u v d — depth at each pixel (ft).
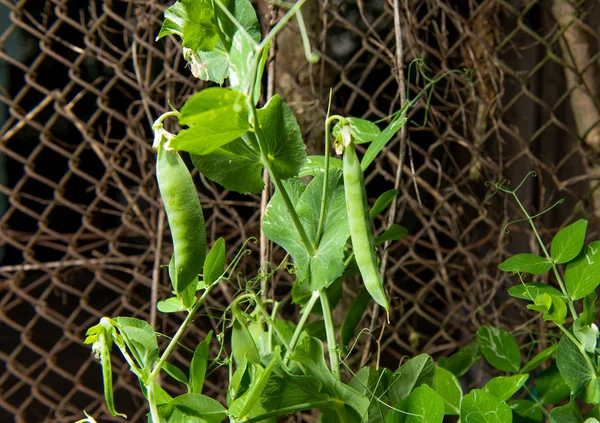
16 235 3.73
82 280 5.60
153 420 2.71
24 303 6.04
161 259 3.78
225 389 3.83
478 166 3.86
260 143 2.66
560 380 3.03
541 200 3.82
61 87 4.79
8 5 3.66
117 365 4.08
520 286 2.96
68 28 4.37
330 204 2.84
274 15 3.31
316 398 2.83
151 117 3.72
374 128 3.03
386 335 4.09
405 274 4.34
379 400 2.84
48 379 5.50
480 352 3.23
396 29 3.24
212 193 3.94
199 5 2.69
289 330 3.10
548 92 4.24
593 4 3.74
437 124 3.83
